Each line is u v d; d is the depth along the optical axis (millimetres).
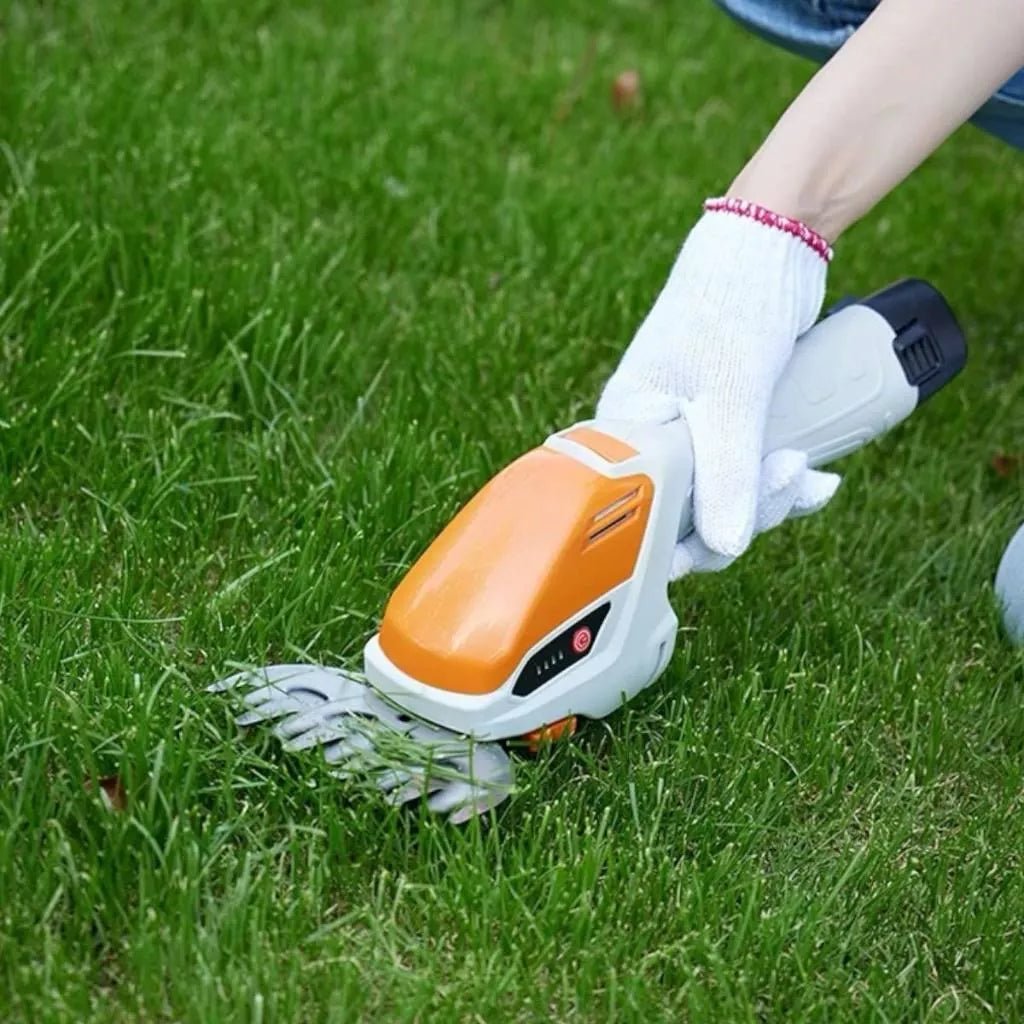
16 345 2529
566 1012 1627
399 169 3188
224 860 1709
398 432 2467
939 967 1740
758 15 2199
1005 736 2107
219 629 2025
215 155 3047
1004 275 3170
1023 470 2631
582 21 3977
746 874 1778
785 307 1782
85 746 1741
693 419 1792
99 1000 1552
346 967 1579
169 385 2551
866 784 1976
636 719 2016
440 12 3863
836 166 1771
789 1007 1662
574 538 1712
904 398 1971
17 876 1653
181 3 3635
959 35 1735
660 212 3170
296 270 2807
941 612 2336
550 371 2695
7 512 2275
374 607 2109
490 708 1710
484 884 1690
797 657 2148
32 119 3055
